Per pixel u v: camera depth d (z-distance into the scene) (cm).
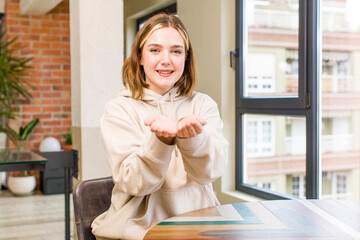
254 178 319
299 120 274
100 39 303
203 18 344
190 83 150
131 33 527
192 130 110
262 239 99
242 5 319
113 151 128
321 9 256
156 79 137
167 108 145
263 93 306
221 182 329
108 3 304
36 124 543
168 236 101
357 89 265
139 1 482
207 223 113
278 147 295
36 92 565
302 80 261
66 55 577
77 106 307
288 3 280
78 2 297
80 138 300
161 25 135
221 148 135
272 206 132
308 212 124
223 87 324
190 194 138
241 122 326
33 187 524
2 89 527
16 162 252
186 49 142
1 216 421
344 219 116
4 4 574
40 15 562
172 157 139
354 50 265
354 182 267
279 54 289
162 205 136
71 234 356
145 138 132
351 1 260
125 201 134
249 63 318
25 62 525
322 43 258
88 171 299
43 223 395
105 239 134
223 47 323
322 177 260
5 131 534
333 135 262
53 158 304
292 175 284
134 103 143
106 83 305
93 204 144
